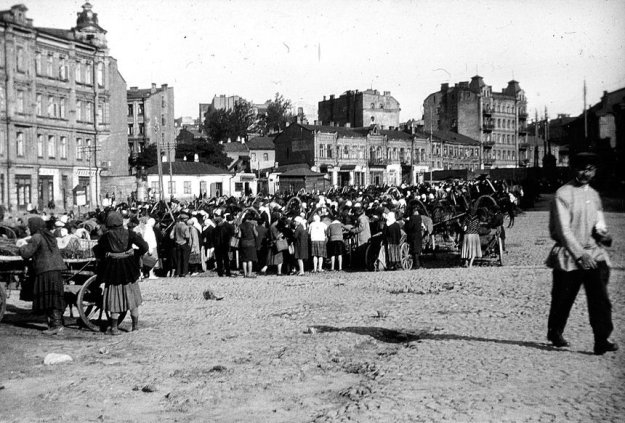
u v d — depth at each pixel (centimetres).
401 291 1625
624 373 760
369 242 2252
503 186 3859
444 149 12044
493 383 737
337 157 10194
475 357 859
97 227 2089
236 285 1914
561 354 859
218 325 1249
